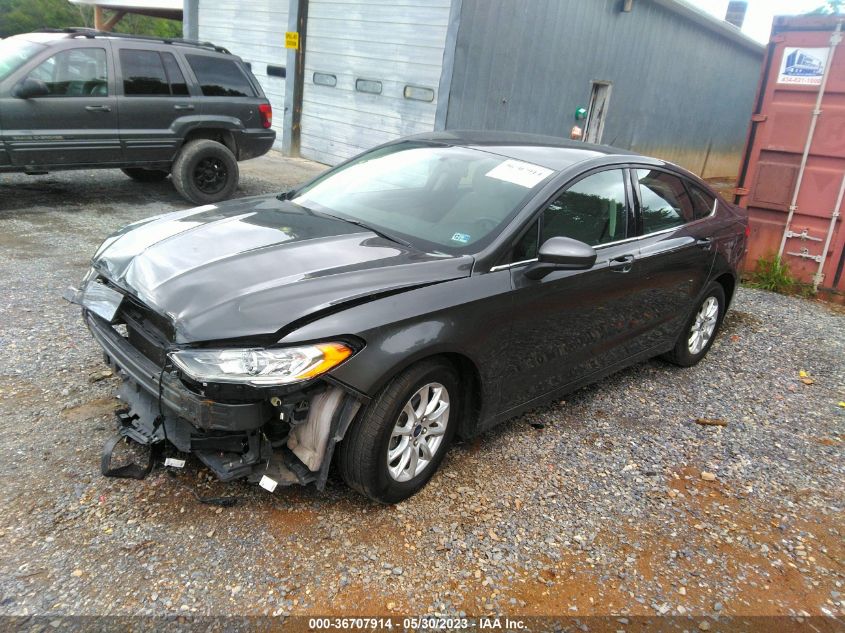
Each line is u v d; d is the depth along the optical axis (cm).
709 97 1850
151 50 802
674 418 431
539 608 258
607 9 1300
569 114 1329
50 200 817
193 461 317
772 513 339
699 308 499
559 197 361
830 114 695
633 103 1523
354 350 266
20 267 564
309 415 274
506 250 329
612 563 288
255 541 273
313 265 291
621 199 409
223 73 869
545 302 345
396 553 277
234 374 248
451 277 306
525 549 290
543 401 380
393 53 1124
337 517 294
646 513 327
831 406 473
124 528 272
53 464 305
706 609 268
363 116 1204
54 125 728
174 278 282
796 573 296
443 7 1030
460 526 299
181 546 266
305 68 1294
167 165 842
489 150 403
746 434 419
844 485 371
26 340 425
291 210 375
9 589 237
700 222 486
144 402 301
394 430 288
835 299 737
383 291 282
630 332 428
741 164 762
